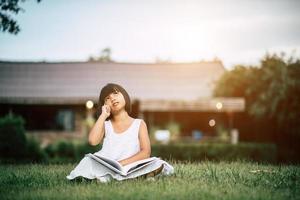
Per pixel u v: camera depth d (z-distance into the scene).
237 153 23.09
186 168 8.52
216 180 6.70
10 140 18.97
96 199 5.18
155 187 5.77
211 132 37.94
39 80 40.50
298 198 5.30
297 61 26.75
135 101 33.66
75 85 39.94
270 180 6.78
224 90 32.84
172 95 39.50
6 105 37.50
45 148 23.97
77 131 37.09
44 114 37.53
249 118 31.98
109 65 42.38
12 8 13.62
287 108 26.38
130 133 6.67
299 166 9.43
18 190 6.00
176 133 34.22
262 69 28.22
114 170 6.30
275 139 28.16
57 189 5.90
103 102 6.86
